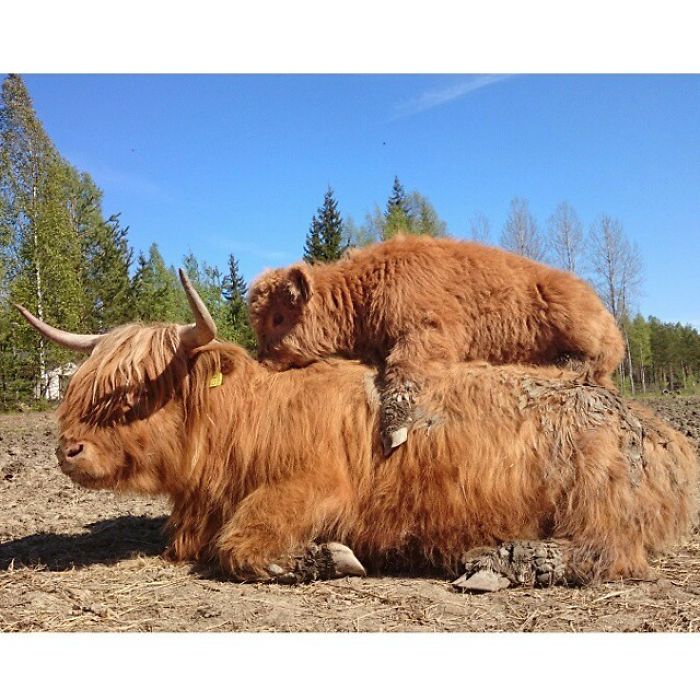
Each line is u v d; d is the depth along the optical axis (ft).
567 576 6.16
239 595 6.00
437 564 6.70
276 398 7.24
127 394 6.82
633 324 84.94
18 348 43.16
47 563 7.13
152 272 69.10
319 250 61.52
